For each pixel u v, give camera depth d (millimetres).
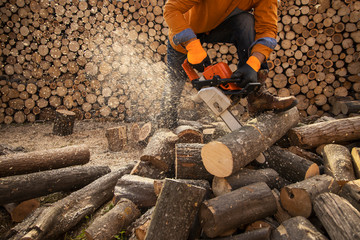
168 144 1939
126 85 4684
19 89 4473
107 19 4559
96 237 1328
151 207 1628
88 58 4668
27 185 1650
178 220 1175
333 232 1101
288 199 1352
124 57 4574
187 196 1219
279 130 1843
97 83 4664
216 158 1410
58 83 4648
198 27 2156
